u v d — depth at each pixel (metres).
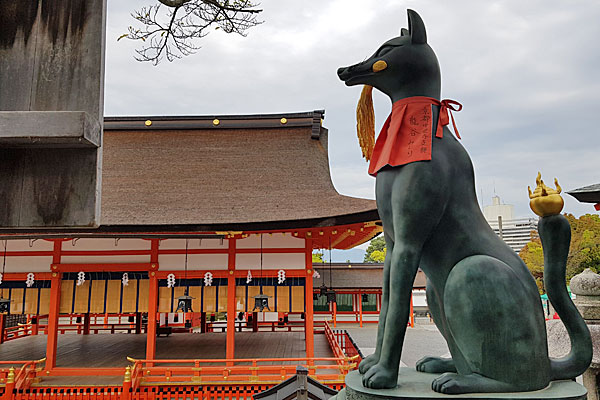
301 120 16.42
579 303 4.74
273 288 13.23
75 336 19.80
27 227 2.59
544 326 2.96
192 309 13.15
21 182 2.62
